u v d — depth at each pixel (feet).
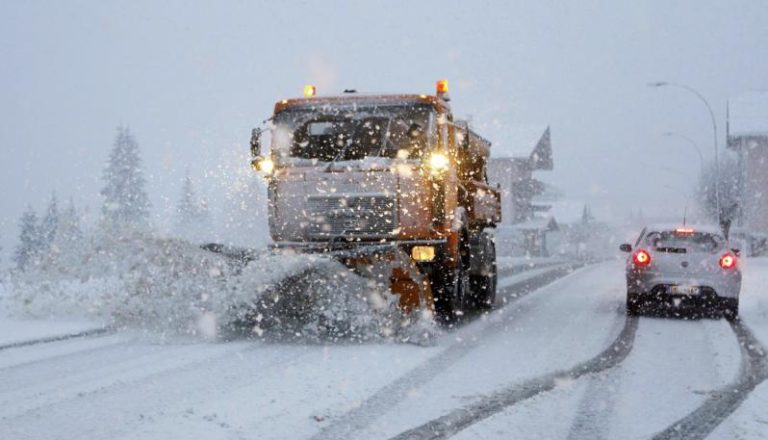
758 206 242.99
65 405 24.63
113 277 41.37
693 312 54.03
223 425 22.24
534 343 38.40
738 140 250.98
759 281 85.40
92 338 39.29
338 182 43.73
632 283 50.67
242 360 32.91
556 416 23.71
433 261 43.09
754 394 26.71
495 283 59.88
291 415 23.45
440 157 43.47
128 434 21.30
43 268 43.50
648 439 21.38
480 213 54.03
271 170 45.09
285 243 43.75
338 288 38.22
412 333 37.45
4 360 32.91
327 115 45.11
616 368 31.63
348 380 28.76
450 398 25.95
